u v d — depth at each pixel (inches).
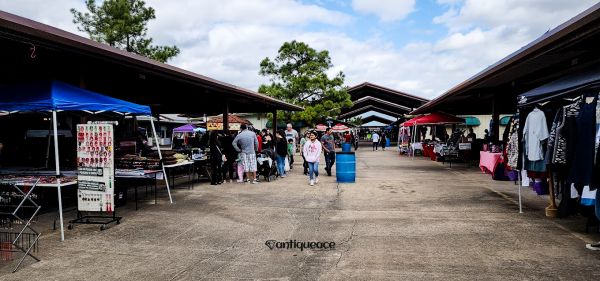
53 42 222.5
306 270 172.1
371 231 235.9
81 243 214.1
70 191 306.7
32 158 359.6
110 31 962.1
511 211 288.7
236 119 879.7
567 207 250.1
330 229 241.6
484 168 482.6
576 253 189.6
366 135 2696.9
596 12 176.9
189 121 1286.9
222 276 166.1
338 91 1216.8
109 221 255.8
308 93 1233.4
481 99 669.3
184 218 273.3
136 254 195.6
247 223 258.5
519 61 282.7
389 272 168.1
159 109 759.7
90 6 998.4
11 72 338.3
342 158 456.1
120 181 306.7
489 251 194.7
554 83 255.1
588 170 207.8
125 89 477.4
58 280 162.4
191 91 504.4
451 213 284.0
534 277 159.9
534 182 307.9
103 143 247.0
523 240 212.7
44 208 302.2
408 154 971.3
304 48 1229.7
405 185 431.5
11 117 391.2
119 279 163.5
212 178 441.4
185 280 162.2
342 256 190.4
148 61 313.6
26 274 168.7
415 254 191.9
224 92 507.5
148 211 296.8
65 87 260.7
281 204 323.0
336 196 360.8
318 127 1234.0
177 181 474.0
